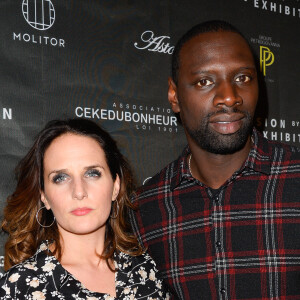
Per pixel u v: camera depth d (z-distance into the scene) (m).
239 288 1.57
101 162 1.54
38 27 1.88
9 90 1.83
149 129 2.11
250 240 1.59
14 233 1.65
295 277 1.57
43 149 1.56
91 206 1.49
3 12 1.82
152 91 2.12
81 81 1.96
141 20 2.11
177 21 2.20
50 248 1.55
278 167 1.65
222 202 1.64
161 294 1.62
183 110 1.63
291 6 2.51
